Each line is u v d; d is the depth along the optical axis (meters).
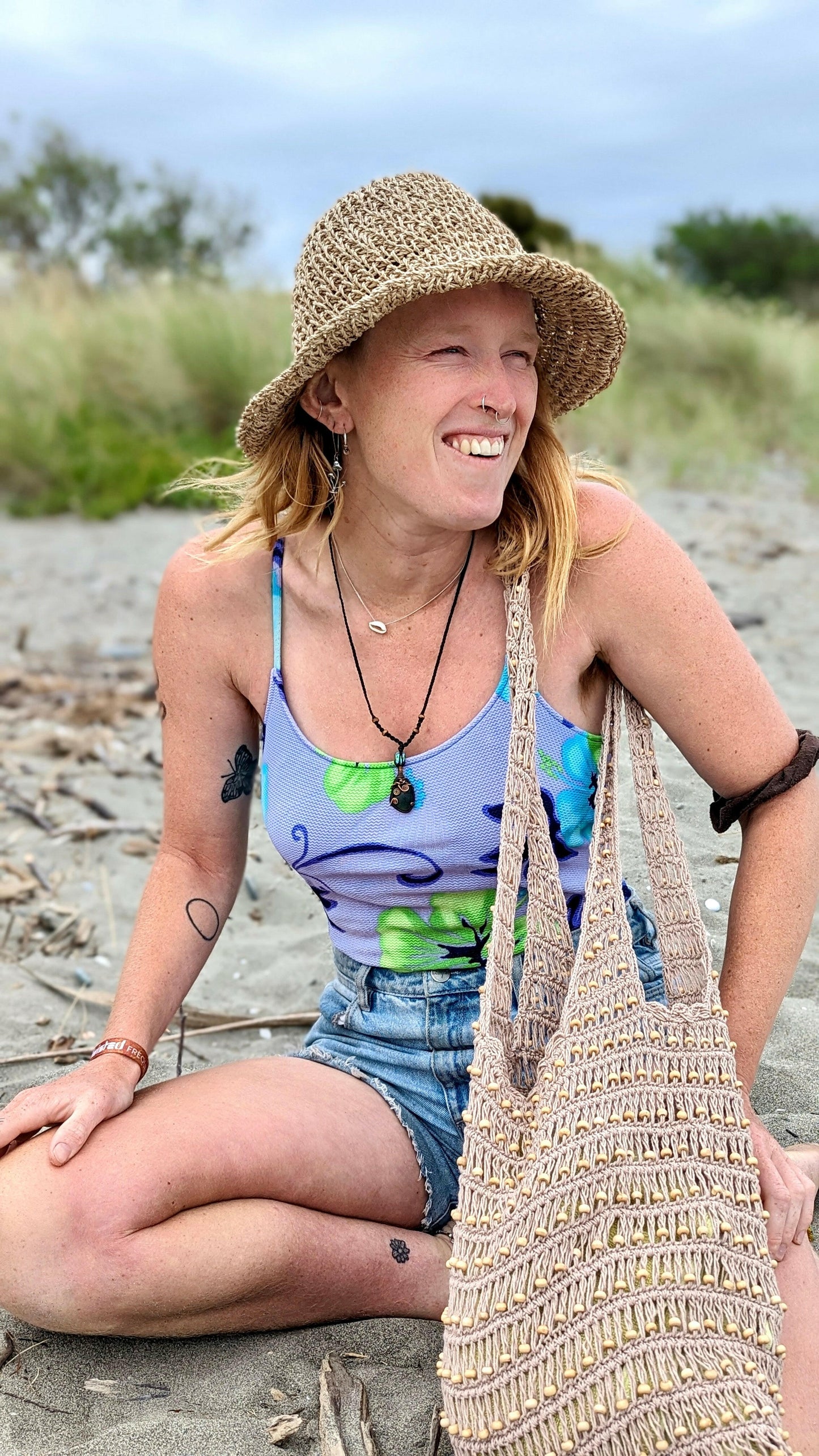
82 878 3.70
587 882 1.91
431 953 2.09
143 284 12.09
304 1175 1.94
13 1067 2.78
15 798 4.22
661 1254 1.67
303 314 1.98
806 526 7.84
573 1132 1.73
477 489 1.86
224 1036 2.94
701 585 1.99
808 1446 1.69
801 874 1.98
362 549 2.01
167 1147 1.86
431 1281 2.03
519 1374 1.65
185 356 10.20
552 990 1.94
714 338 11.89
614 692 2.04
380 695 2.03
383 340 1.85
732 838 3.11
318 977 3.14
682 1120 1.74
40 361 10.15
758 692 1.99
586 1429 1.60
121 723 4.90
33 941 3.38
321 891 2.14
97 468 9.09
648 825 1.97
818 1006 2.76
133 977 2.20
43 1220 1.81
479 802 1.98
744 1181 1.75
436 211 1.90
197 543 2.22
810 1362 1.75
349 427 1.96
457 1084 2.08
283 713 2.08
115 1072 2.02
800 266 27.22
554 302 1.95
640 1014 1.79
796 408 11.36
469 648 2.02
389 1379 1.90
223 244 24.05
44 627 6.38
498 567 1.99
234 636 2.16
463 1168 1.79
